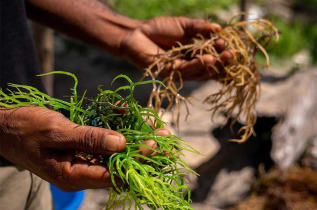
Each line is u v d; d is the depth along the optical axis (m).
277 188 2.99
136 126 0.99
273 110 3.06
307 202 2.92
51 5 1.53
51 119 0.90
